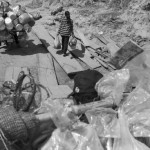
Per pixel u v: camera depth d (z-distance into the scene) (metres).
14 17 10.02
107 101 4.35
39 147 3.61
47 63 9.58
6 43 10.80
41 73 8.86
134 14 11.94
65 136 3.70
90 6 13.68
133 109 4.28
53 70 9.10
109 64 8.96
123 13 12.39
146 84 5.77
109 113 4.12
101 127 3.96
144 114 4.17
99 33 11.30
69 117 3.81
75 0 14.42
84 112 4.07
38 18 13.34
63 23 9.68
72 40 9.99
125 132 3.83
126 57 7.54
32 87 4.23
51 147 3.63
